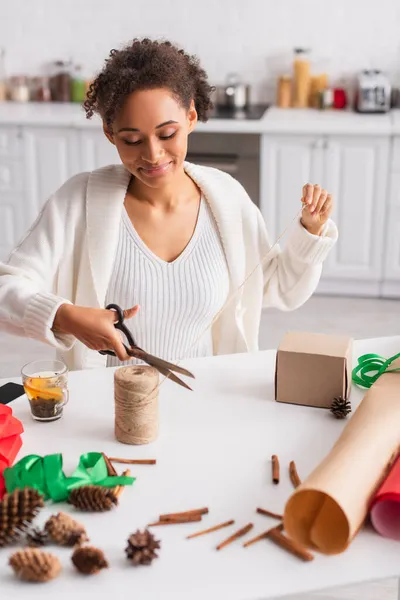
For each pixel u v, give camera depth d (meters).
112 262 1.82
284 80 4.46
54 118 4.16
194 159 4.17
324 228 1.81
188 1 4.50
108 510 1.24
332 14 4.44
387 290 4.35
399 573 1.12
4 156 4.29
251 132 4.08
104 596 1.08
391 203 4.13
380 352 1.78
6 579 1.11
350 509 1.12
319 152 4.09
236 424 1.49
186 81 1.60
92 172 1.85
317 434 1.46
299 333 1.63
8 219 4.41
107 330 1.47
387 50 4.47
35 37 4.65
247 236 1.94
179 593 1.08
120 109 1.56
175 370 1.41
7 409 1.41
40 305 1.55
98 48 4.64
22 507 1.16
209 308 1.87
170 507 1.25
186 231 1.84
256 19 4.50
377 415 1.34
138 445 1.42
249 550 1.17
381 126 3.98
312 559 1.15
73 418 1.51
